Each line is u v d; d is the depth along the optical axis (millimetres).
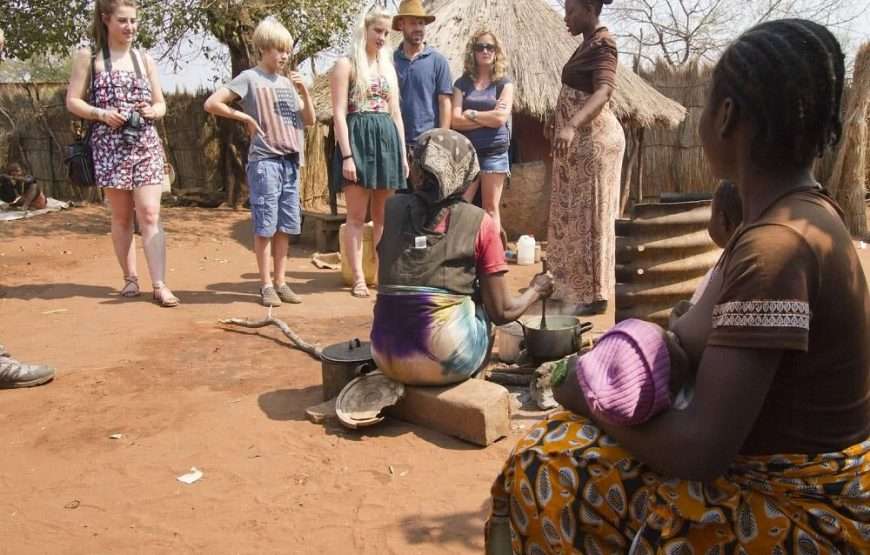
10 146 14664
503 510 1933
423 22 6559
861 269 1554
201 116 14609
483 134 6672
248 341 5195
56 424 3811
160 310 6066
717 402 1493
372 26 6043
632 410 1580
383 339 3652
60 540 2809
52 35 12023
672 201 4668
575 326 4055
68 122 14602
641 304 4523
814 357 1514
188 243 9828
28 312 6020
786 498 1579
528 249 8344
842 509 1559
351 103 6180
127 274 6508
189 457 3457
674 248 4449
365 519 2916
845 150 11250
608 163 5473
